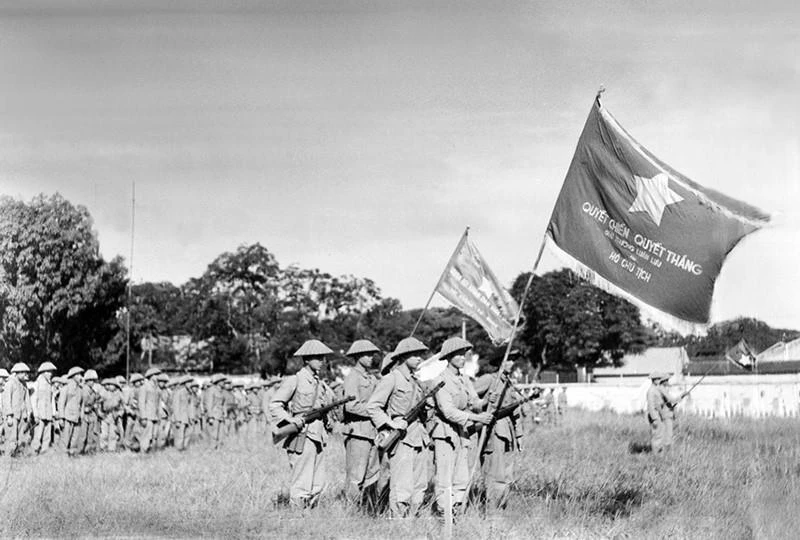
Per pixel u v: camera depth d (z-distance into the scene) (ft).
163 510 39.68
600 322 270.05
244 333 276.21
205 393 91.40
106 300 159.63
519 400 43.93
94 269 157.79
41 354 155.12
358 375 44.73
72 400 72.59
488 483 42.73
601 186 39.83
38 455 69.51
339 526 37.32
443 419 39.42
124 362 163.43
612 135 39.70
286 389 41.22
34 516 37.96
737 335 170.30
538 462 60.85
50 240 152.87
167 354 277.64
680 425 97.55
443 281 53.62
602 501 43.32
